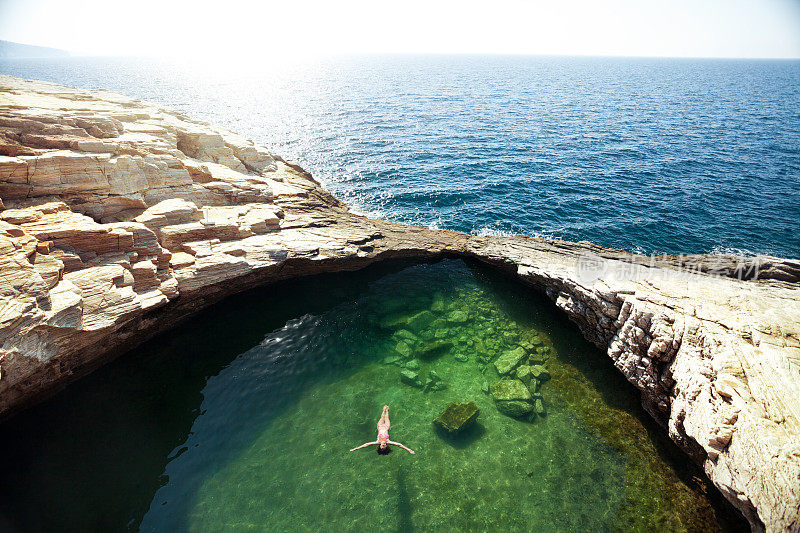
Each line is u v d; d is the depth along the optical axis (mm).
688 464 12086
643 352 13961
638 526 10492
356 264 21875
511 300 20625
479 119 67188
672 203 33906
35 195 14516
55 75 164250
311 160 45000
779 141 55719
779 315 12047
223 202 21219
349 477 11758
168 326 17312
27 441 12320
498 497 11219
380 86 118750
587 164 43938
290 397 14625
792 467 8219
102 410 13609
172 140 24266
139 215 16797
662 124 66375
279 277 20625
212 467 11945
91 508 10586
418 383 15164
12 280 10992
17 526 10008
